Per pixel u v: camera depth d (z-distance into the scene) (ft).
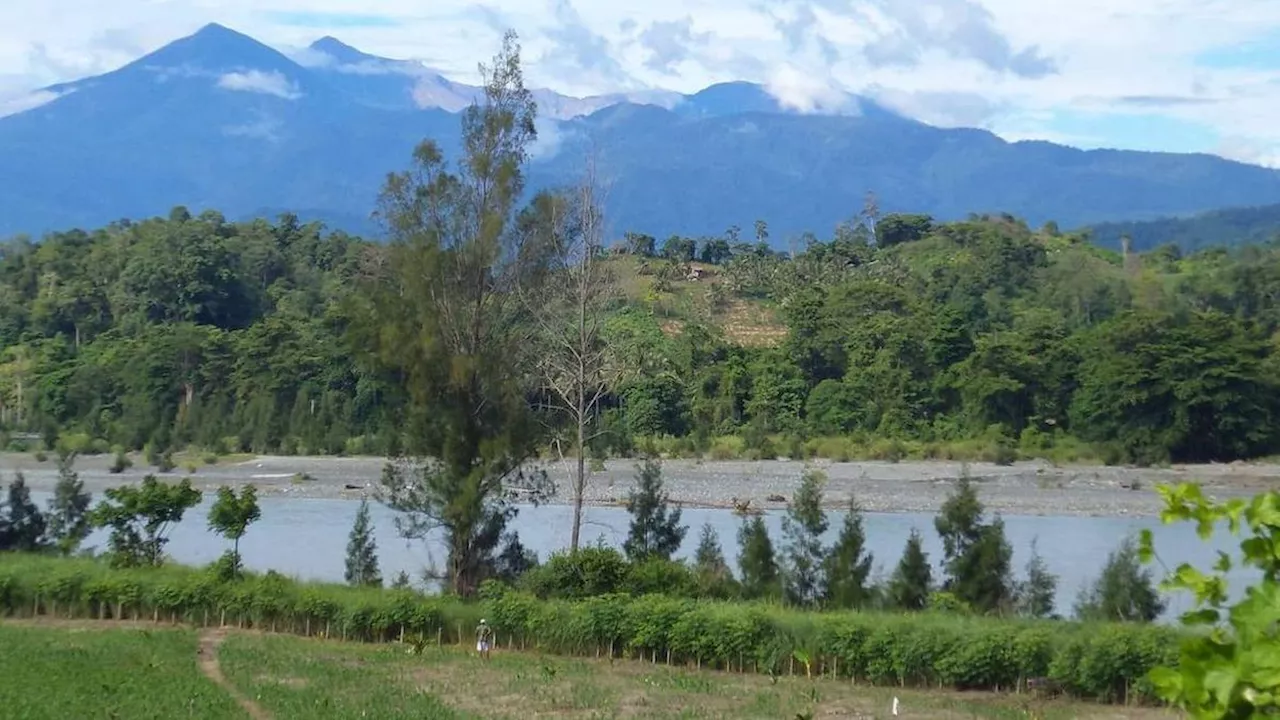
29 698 78.13
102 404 299.17
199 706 76.33
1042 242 437.99
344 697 81.46
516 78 129.08
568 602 107.65
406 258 122.93
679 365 284.00
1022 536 175.42
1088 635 88.43
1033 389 265.95
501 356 124.16
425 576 125.70
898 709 81.41
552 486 131.75
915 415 273.95
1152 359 247.91
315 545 173.88
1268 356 250.37
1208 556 139.33
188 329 306.55
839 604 111.24
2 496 227.40
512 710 79.20
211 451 275.80
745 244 439.63
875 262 384.06
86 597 118.62
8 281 362.12
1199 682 14.07
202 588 116.37
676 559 124.77
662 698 84.33
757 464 248.52
